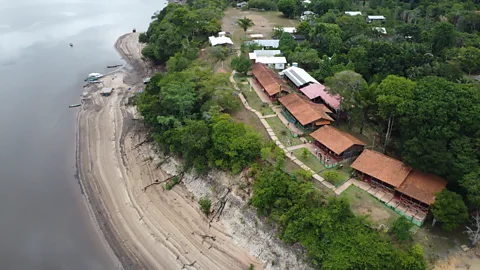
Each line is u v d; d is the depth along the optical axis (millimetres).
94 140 90688
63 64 133125
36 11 196625
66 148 88938
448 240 48750
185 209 67188
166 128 77812
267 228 57500
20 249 62844
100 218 68375
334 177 57031
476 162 50688
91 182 77250
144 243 62438
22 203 72375
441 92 55031
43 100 109375
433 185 52062
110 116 100000
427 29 101500
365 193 56000
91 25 176625
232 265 56844
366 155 59062
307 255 51781
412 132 56219
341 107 69000
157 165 78062
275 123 74688
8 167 82188
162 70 122312
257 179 60812
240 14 154500
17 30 166125
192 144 67875
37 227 67000
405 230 47469
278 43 108312
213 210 64812
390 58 78188
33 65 131625
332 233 49812
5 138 92000
